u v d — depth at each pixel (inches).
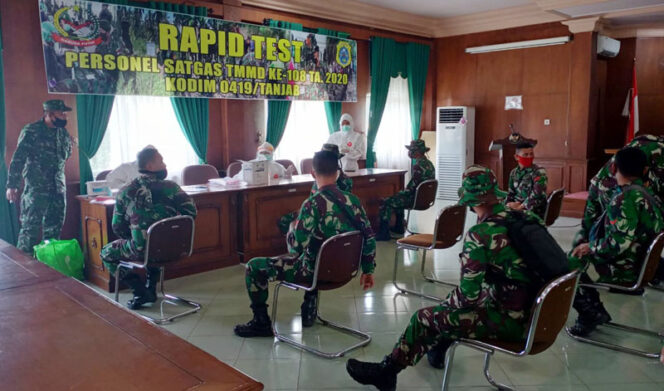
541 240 78.4
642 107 333.1
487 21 327.6
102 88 196.7
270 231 192.1
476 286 78.2
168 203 132.4
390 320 133.9
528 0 291.1
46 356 46.8
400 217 239.0
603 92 334.0
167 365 44.9
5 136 177.0
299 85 271.1
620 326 125.8
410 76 340.8
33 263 79.3
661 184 136.8
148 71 209.5
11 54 177.8
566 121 308.7
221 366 44.7
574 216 279.4
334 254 108.6
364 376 93.0
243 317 136.2
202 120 234.8
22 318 56.1
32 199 163.6
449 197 341.4
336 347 117.6
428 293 154.3
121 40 199.9
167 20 213.3
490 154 342.0
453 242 149.8
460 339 84.7
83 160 195.6
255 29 246.5
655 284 153.3
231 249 184.4
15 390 41.1
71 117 194.9
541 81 315.9
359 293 155.5
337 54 289.1
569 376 103.7
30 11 181.0
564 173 312.2
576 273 79.9
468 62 346.0
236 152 252.5
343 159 238.5
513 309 80.5
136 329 53.2
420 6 304.7
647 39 324.8
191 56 223.1
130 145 219.8
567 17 291.6
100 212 156.7
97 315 57.1
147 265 126.1
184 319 134.8
